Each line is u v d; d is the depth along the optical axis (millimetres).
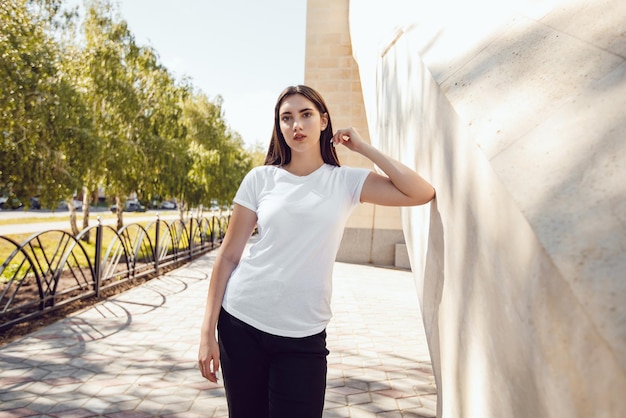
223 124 25359
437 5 1982
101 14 15062
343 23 10242
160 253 8898
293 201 1508
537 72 1012
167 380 3262
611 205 670
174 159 16938
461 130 1210
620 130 735
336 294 6730
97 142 11188
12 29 8422
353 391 3135
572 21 1029
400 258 9922
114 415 2691
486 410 1087
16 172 9203
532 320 796
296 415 1387
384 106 2945
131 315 5117
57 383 3154
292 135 1558
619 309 584
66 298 5594
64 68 11062
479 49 1314
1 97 8352
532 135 896
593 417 621
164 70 16906
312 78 10312
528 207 787
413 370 3588
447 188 1373
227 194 23703
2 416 2643
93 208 41625
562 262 675
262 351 1480
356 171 1581
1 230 15914
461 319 1276
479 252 1105
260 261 1504
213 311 1567
